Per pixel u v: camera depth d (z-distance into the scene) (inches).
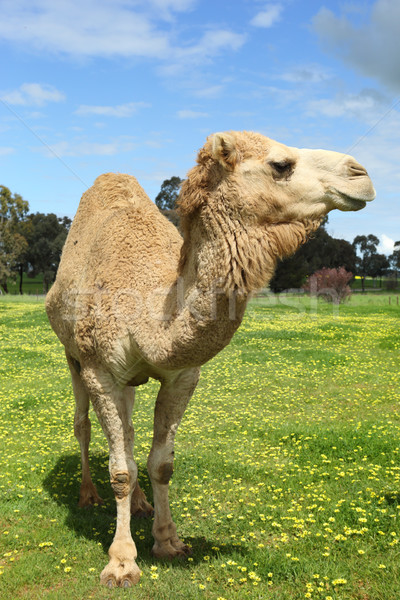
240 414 299.7
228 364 447.5
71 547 155.9
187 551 153.7
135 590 134.0
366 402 323.0
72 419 299.3
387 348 530.9
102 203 191.5
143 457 234.7
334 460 220.5
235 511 177.3
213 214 118.9
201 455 230.7
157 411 154.3
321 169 120.5
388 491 186.4
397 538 152.1
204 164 121.4
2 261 2325.3
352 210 122.7
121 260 152.1
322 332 652.7
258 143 120.6
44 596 131.3
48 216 2655.0
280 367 434.0
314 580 135.8
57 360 484.7
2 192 2244.1
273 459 226.1
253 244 118.3
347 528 158.4
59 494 195.6
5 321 814.5
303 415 296.7
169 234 163.3
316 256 1905.8
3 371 439.8
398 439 239.9
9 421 294.0
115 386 151.5
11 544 156.3
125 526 146.7
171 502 185.2
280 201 119.0
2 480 203.8
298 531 161.8
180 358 126.6
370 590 131.5
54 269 2689.5
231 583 135.6
